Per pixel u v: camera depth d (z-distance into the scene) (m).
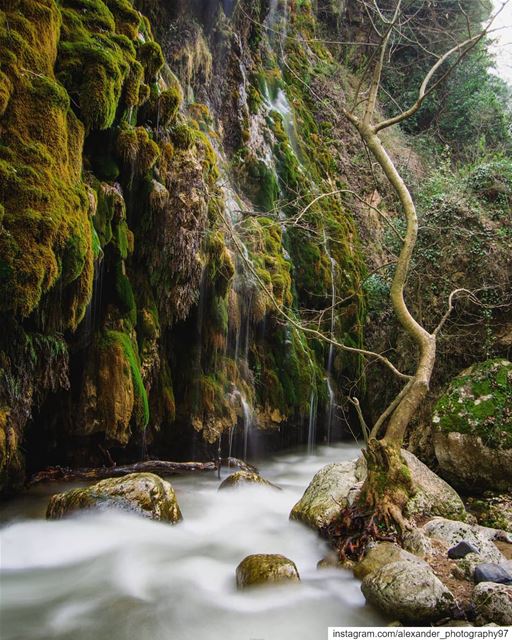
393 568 3.43
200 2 8.77
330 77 14.74
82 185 4.64
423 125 16.62
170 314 6.59
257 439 8.43
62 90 4.36
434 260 8.75
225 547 4.54
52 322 4.61
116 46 5.16
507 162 9.44
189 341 7.17
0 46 4.04
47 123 4.20
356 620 3.36
